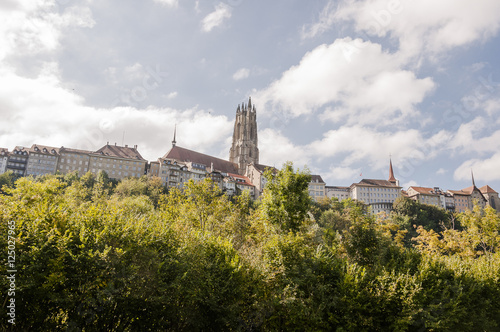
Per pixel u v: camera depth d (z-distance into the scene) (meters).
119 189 90.38
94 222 16.14
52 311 14.39
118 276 14.02
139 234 16.41
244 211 34.75
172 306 16.14
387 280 19.78
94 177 106.25
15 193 23.45
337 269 21.16
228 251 19.61
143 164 121.75
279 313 18.52
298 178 29.30
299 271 20.00
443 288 21.52
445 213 116.69
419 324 19.00
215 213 33.19
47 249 13.59
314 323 18.36
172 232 19.17
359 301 18.95
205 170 133.88
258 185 135.88
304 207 29.39
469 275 24.11
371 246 24.45
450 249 40.12
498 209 161.38
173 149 138.62
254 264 20.42
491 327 23.47
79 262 13.96
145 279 15.03
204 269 17.98
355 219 25.61
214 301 16.66
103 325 14.86
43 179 89.69
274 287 19.27
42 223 14.66
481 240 38.31
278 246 21.42
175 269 16.36
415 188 149.75
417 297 19.31
